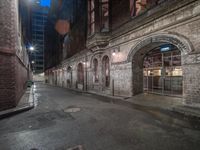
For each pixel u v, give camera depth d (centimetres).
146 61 1124
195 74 611
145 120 529
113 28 1234
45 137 391
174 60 895
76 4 2023
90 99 1076
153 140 365
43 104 894
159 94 980
